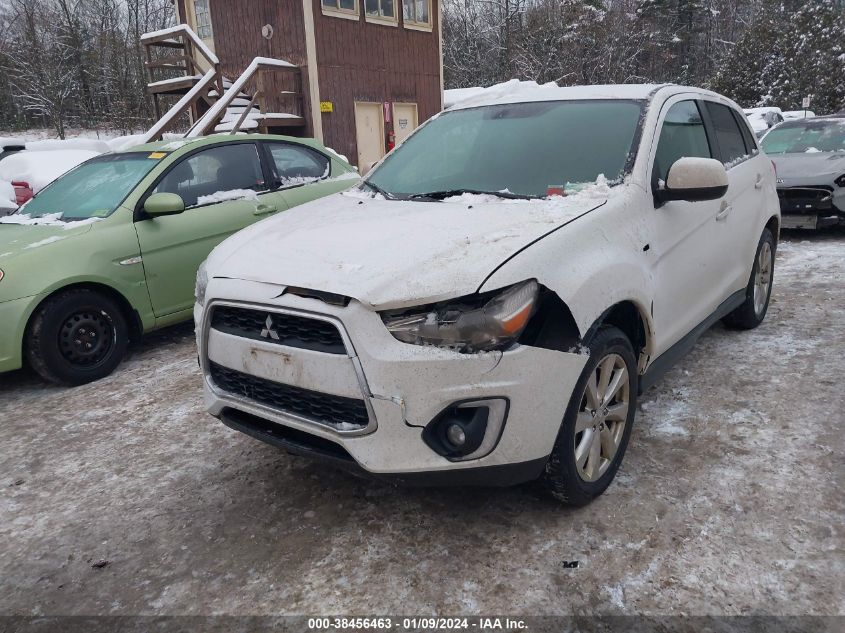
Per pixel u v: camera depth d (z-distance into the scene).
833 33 31.59
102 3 34.78
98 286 4.66
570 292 2.46
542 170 3.24
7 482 3.31
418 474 2.33
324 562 2.55
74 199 5.18
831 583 2.29
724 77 34.66
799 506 2.72
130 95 33.88
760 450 3.17
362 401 2.32
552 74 34.16
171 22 36.69
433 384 2.27
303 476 3.20
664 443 3.29
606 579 2.38
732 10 49.66
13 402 4.36
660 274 3.11
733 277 4.16
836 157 7.74
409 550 2.59
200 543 2.72
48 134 32.38
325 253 2.58
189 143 5.49
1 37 33.00
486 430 2.33
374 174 3.84
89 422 3.96
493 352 2.29
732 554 2.46
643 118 3.35
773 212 4.78
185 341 5.43
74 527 2.89
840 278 6.13
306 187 6.10
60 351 4.45
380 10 14.94
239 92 13.34
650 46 39.50
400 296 2.26
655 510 2.75
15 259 4.29
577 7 34.97
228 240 3.14
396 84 15.55
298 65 13.69
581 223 2.68
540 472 2.52
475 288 2.28
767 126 19.66
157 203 4.81
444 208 2.98
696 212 3.51
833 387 3.80
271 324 2.51
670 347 3.35
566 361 2.45
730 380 4.00
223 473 3.28
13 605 2.43
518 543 2.59
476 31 36.78
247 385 2.72
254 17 14.16
